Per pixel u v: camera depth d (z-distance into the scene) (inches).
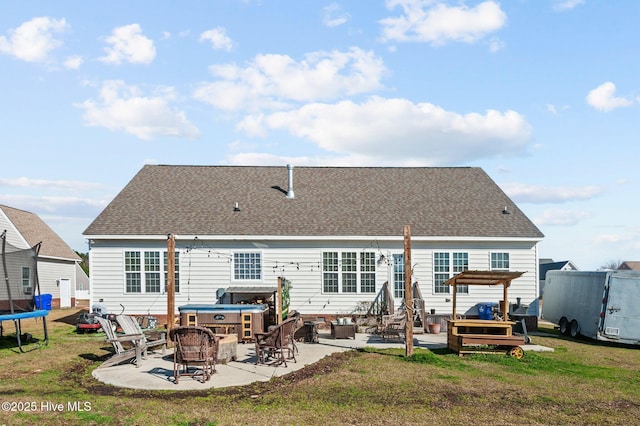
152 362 535.5
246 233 877.2
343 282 887.1
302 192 1016.9
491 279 631.2
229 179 1055.6
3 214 1370.6
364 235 882.8
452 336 618.8
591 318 771.4
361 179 1075.3
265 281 882.1
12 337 721.6
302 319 877.8
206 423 327.3
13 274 661.9
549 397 413.1
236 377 463.5
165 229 878.4
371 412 359.3
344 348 637.9
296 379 462.9
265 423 329.4
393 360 560.1
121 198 965.8
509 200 1002.1
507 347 613.0
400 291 888.9
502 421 345.4
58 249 1576.0
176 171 1079.0
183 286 875.4
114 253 876.0
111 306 870.4
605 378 497.7
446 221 923.4
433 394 414.0
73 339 710.5
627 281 736.3
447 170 1121.4
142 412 350.3
